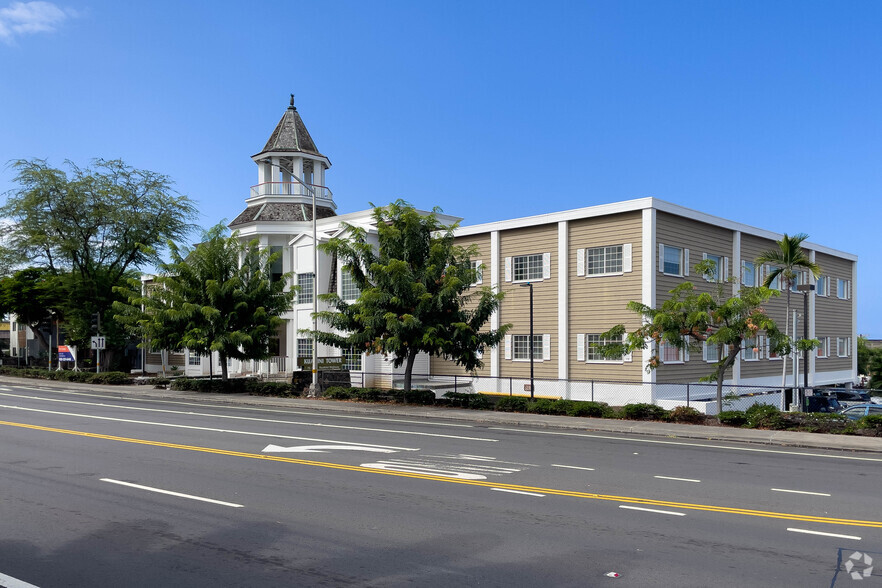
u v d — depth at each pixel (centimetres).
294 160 4438
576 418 2227
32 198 4491
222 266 3297
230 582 663
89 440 1659
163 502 997
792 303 3859
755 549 778
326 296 2705
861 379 6588
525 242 3334
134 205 4706
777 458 1486
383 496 1044
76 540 804
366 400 2822
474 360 2580
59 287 4603
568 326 3150
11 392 3478
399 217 2600
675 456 1491
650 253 2872
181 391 3447
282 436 1758
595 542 802
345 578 674
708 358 3191
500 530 852
